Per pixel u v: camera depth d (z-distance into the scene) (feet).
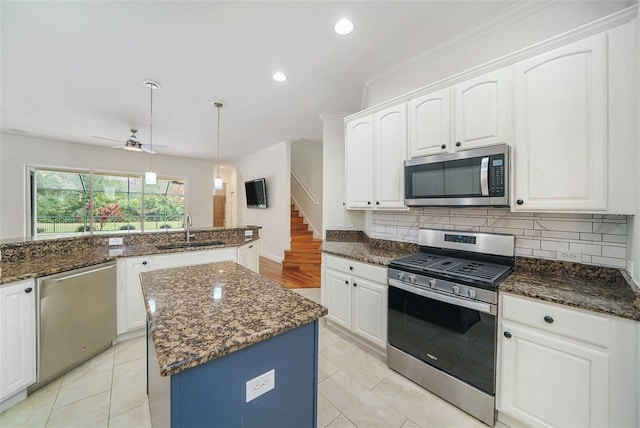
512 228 6.18
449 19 6.06
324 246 9.50
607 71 4.26
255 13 5.73
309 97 10.18
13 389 5.33
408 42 6.86
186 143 17.71
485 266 6.05
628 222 4.68
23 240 7.52
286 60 7.61
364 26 6.23
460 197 5.89
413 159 6.71
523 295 4.54
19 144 15.48
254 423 3.11
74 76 8.40
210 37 6.53
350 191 8.73
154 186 21.34
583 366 4.02
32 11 5.54
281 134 15.58
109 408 5.34
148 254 8.28
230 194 29.37
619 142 4.18
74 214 17.66
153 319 3.31
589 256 5.21
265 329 3.09
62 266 6.37
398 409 5.42
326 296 8.79
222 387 2.85
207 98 10.21
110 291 7.47
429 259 6.82
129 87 9.18
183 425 2.60
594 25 4.35
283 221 17.93
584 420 4.02
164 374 2.32
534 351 4.47
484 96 5.62
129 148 11.82
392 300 6.60
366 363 6.99
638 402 3.63
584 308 3.95
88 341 6.84
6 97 10.01
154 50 7.05
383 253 8.07
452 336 5.48
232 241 11.58
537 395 4.46
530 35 5.80
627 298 4.15
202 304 3.84
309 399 3.63
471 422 5.10
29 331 5.63
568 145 4.63
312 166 21.15
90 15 5.70
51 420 5.04
